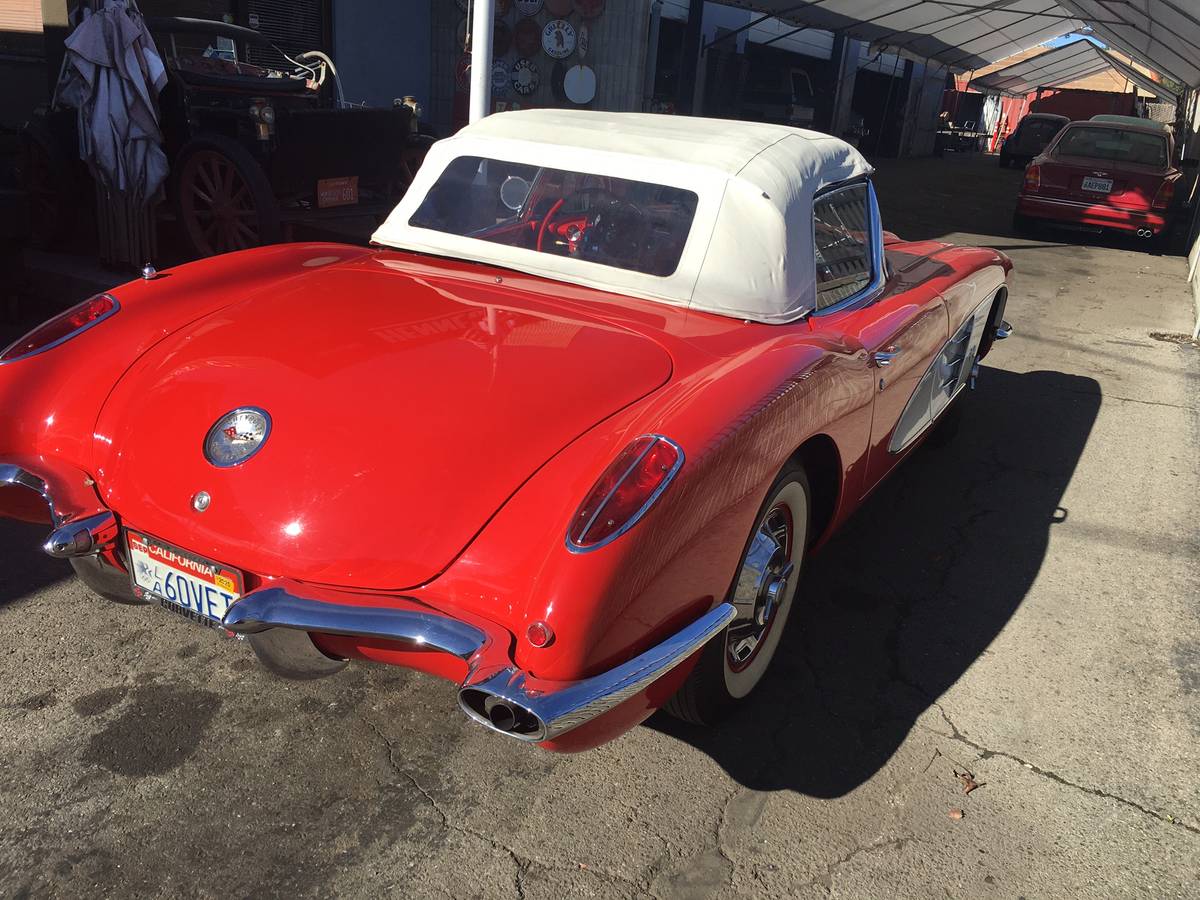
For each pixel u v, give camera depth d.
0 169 7.01
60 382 2.34
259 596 1.87
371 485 1.91
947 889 2.05
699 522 1.91
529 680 1.72
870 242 3.27
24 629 2.77
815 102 24.69
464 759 2.36
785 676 2.76
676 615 1.92
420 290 2.63
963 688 2.76
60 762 2.26
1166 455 4.69
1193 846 2.21
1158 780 2.42
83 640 2.73
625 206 2.77
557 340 2.32
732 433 2.00
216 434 2.07
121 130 5.34
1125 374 6.08
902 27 18.19
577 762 2.37
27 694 2.49
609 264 2.75
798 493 2.46
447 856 2.06
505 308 2.51
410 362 2.19
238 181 5.93
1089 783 2.39
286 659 2.12
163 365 2.29
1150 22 13.40
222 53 8.34
